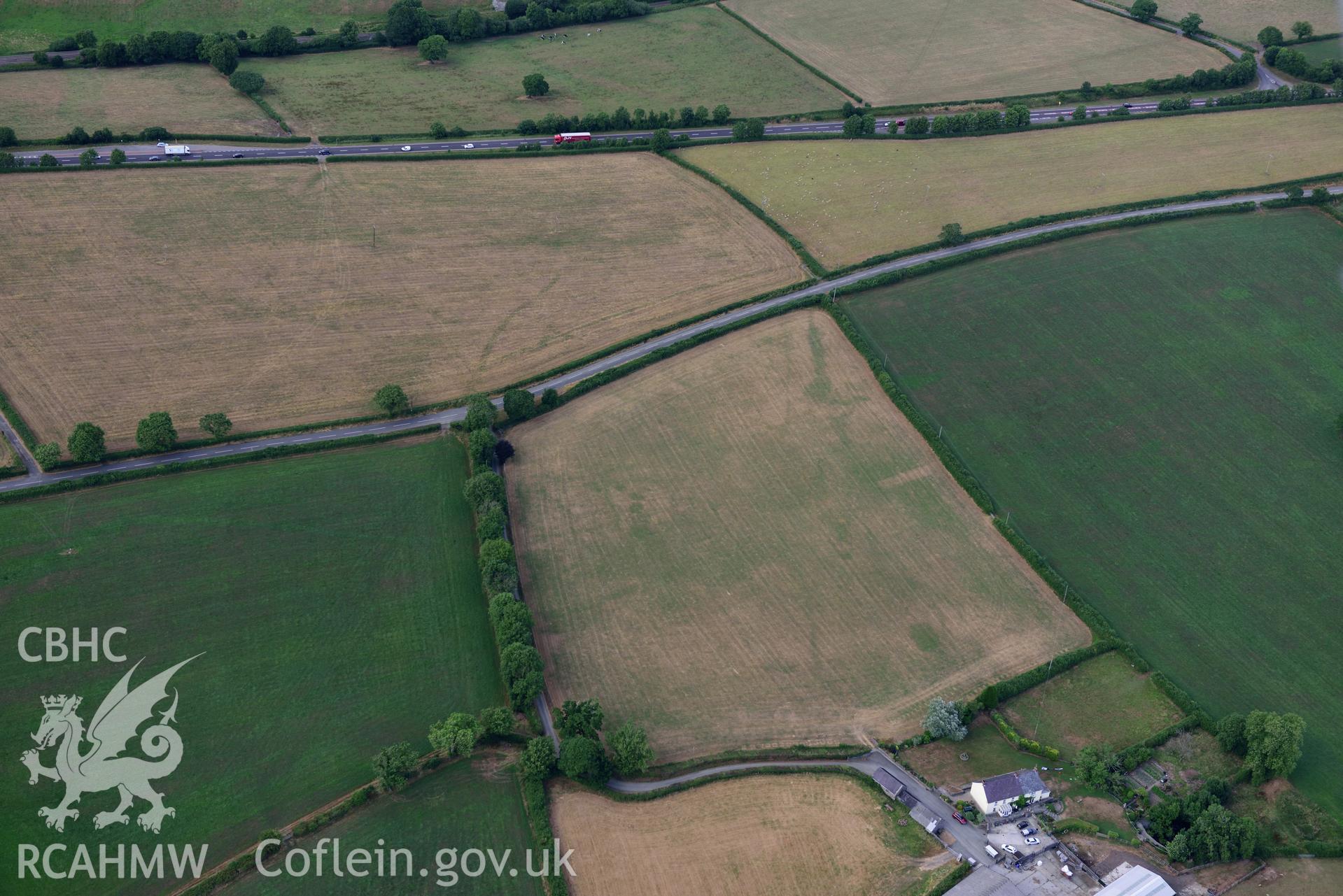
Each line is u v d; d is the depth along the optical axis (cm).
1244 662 17600
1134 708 16788
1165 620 18338
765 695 16875
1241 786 15625
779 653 17612
